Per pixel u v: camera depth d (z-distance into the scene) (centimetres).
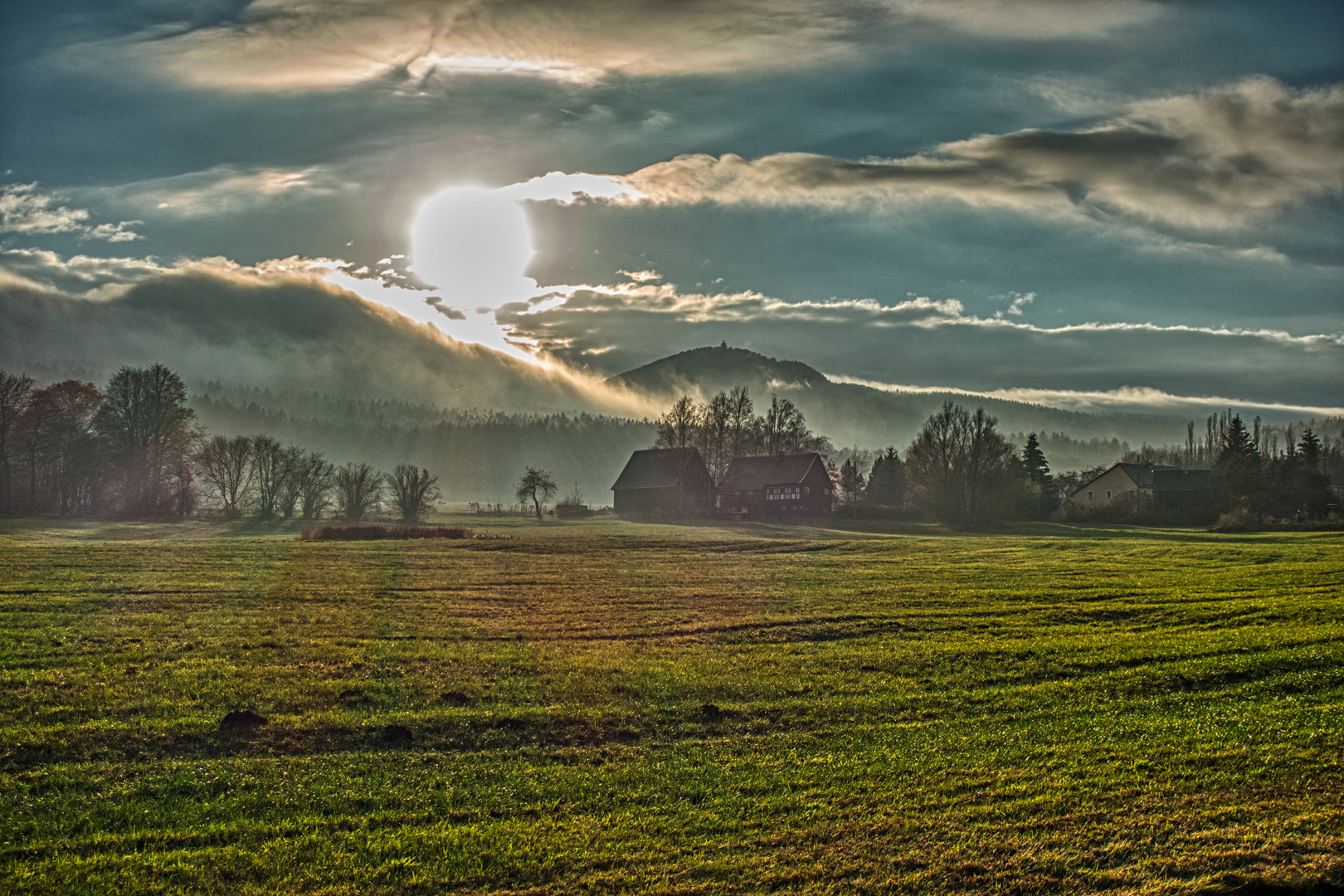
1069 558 6712
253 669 2627
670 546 7469
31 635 2947
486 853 1499
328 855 1491
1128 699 2500
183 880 1404
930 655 3020
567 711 2277
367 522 11019
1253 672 2742
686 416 16588
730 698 2470
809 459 14050
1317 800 1673
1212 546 7812
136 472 10794
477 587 4559
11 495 10675
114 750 1942
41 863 1442
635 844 1541
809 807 1695
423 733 2112
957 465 11838
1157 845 1502
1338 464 16788
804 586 4809
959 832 1574
